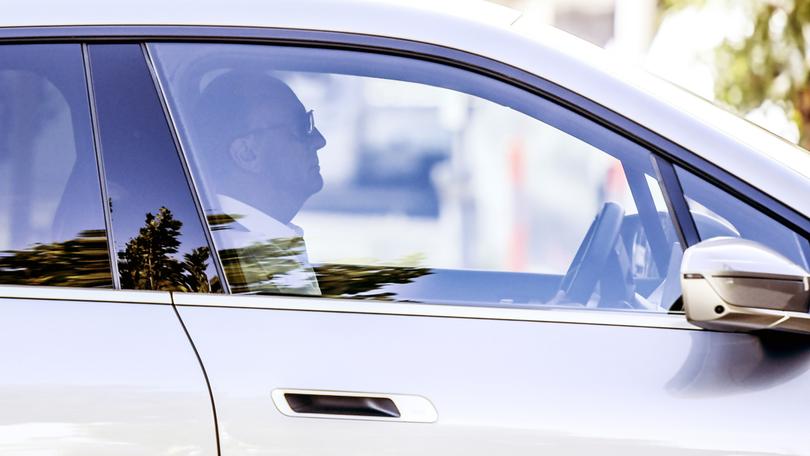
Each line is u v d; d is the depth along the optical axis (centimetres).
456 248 642
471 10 684
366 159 654
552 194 642
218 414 580
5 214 637
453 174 649
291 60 657
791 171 621
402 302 622
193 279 624
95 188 637
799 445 562
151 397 583
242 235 637
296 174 652
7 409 585
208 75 655
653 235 625
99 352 594
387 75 654
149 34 657
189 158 643
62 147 645
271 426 578
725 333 594
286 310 610
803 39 2112
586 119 637
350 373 586
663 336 597
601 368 586
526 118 642
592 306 620
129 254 627
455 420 574
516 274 636
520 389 580
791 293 555
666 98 647
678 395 577
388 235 646
